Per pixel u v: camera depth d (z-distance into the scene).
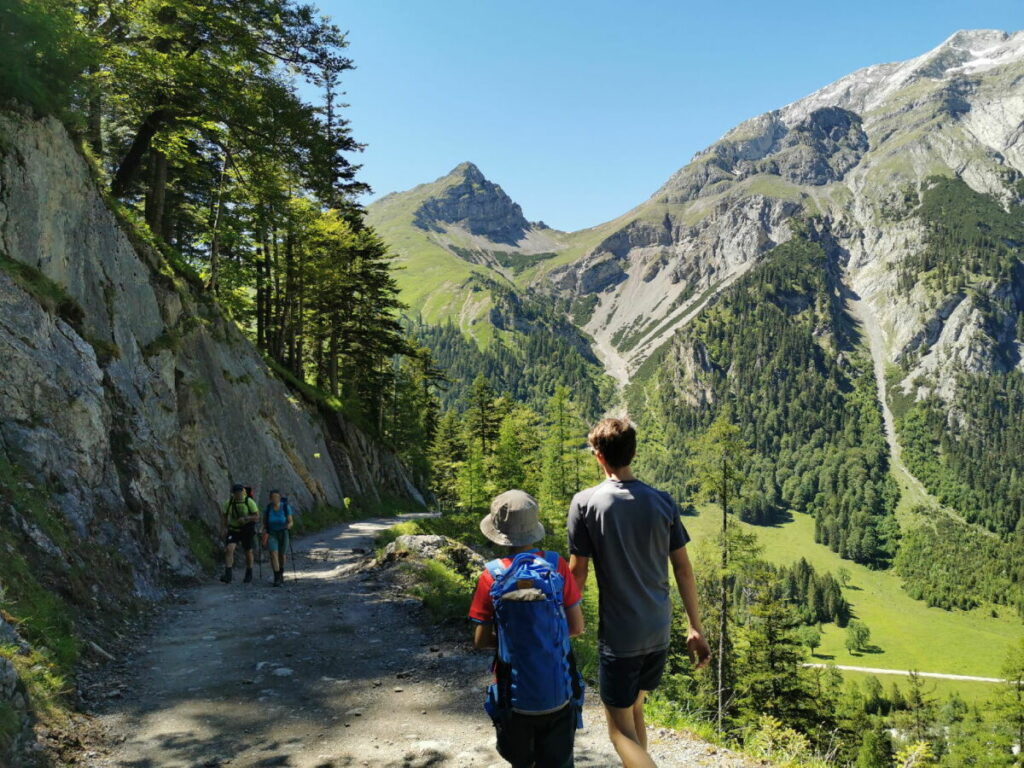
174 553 12.73
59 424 10.40
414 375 62.66
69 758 4.75
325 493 30.92
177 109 19.73
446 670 7.16
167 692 6.51
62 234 14.25
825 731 25.17
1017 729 37.44
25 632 6.30
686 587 3.59
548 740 3.29
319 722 5.74
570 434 52.53
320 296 40.41
